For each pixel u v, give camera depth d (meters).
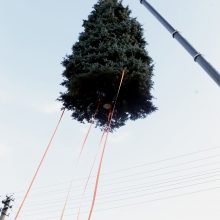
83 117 12.35
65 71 11.73
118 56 11.38
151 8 9.04
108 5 13.70
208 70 6.37
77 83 10.97
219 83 6.04
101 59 11.32
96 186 7.58
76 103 11.88
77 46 12.45
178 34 7.67
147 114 12.16
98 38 12.09
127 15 13.68
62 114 10.88
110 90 11.37
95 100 11.70
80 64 11.36
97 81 10.95
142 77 11.01
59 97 11.92
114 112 12.04
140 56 12.18
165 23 8.24
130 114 12.25
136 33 13.17
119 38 12.37
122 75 10.55
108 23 12.77
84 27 13.47
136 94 11.57
